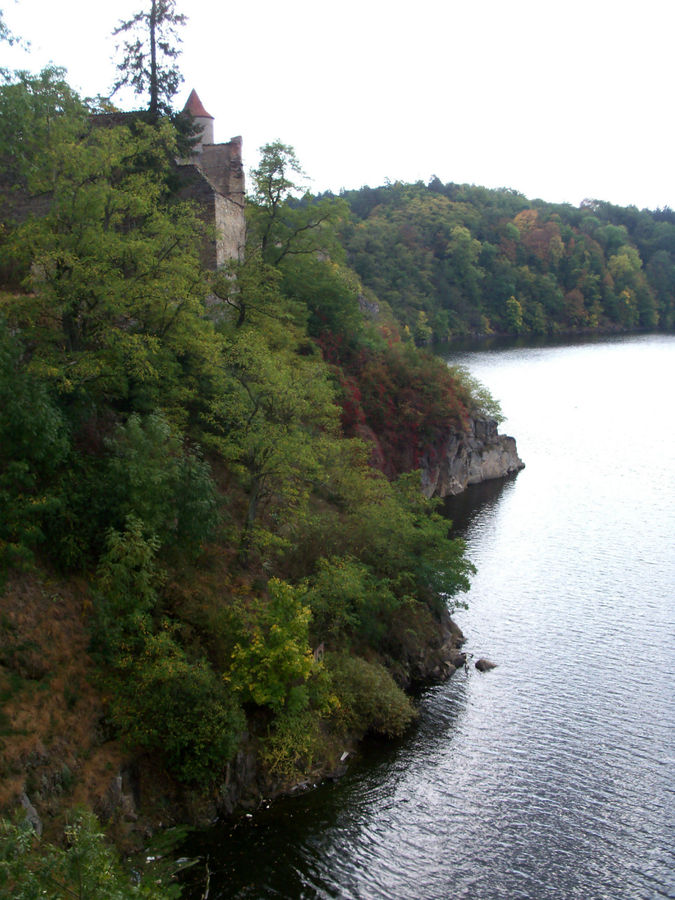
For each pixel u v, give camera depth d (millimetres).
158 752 19719
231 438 28922
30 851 14281
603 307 182750
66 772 17359
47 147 24359
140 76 37188
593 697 27828
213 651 22391
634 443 71812
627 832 20594
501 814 21125
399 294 144625
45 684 18719
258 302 36906
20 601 19734
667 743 24984
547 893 18203
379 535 30469
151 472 21922
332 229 47281
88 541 21844
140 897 11750
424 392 55000
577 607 35750
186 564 24328
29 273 24656
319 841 19328
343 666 25156
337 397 46344
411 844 19578
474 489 57844
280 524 29391
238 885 17531
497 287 167750
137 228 27734
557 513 50969
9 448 20312
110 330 23969
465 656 30969
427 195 190625
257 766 21078
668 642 32188
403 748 24203
